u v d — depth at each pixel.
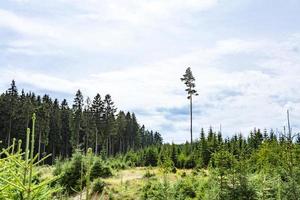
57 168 28.91
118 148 128.38
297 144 18.50
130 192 26.53
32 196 4.93
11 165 5.16
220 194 18.84
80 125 100.62
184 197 22.62
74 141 96.62
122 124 123.88
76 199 21.31
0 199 4.86
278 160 19.55
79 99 98.19
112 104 101.44
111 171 34.09
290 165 17.95
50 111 99.00
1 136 81.25
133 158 63.53
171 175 32.59
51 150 98.00
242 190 18.27
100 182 27.03
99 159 33.94
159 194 21.80
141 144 159.38
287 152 18.34
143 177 32.16
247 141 59.00
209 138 55.00
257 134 58.88
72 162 28.33
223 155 20.19
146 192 24.91
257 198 17.83
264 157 22.14
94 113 98.81
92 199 25.30
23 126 84.88
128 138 133.50
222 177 19.47
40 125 87.69
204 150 52.00
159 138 194.50
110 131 101.25
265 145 25.88
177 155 54.44
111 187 27.34
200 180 25.31
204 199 20.67
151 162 60.47
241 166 19.45
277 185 17.61
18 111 84.88
